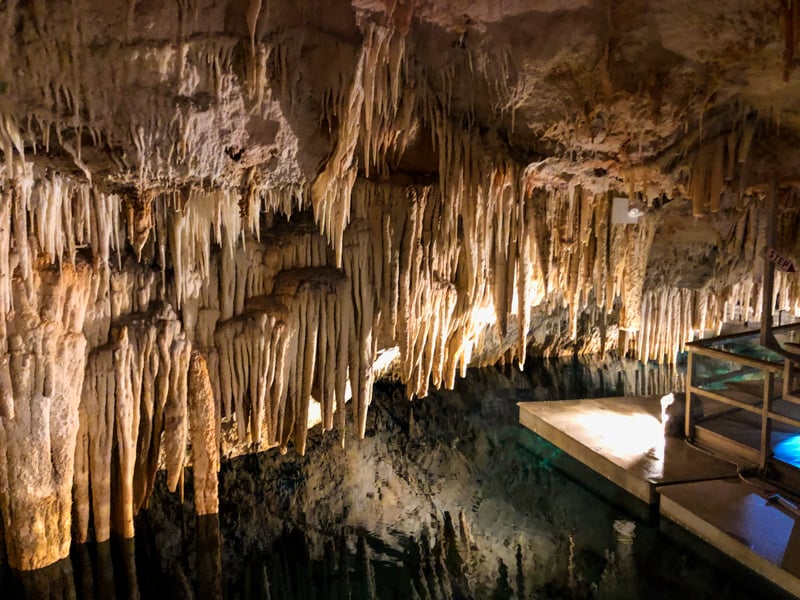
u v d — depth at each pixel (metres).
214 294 6.33
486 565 6.27
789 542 5.69
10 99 3.92
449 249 7.04
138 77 4.04
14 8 3.58
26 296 4.88
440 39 4.84
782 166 6.28
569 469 8.27
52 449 5.17
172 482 6.10
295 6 4.20
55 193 4.89
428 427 10.12
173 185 4.94
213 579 5.86
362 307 6.84
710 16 4.23
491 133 5.97
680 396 8.42
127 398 5.57
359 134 5.45
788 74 4.17
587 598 5.75
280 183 5.40
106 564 5.68
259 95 4.42
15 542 5.13
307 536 6.70
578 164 6.34
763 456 6.91
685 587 5.85
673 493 6.62
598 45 4.68
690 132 5.76
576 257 7.46
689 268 8.53
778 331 7.80
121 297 5.69
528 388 12.02
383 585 5.91
